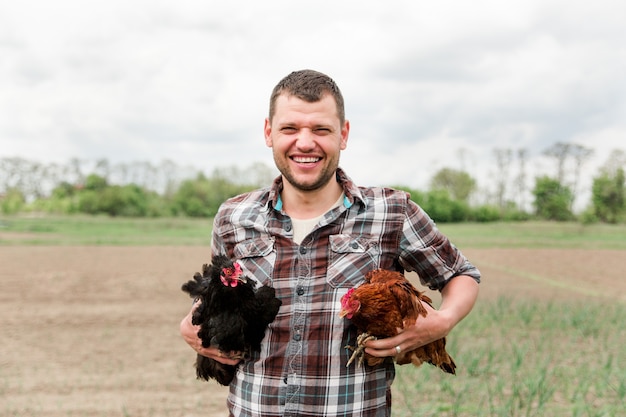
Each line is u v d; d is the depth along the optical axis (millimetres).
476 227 48594
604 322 11125
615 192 58688
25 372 7820
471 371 7395
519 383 7109
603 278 18438
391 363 2838
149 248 26344
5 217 53531
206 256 23156
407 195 2842
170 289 15062
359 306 2629
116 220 51906
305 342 2617
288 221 2803
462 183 77125
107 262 20391
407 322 2666
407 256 2846
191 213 61688
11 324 10805
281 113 2707
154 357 8648
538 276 18750
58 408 6438
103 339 9734
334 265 2703
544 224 55312
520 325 10758
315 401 2568
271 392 2621
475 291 2873
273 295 2695
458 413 6172
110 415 6250
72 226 43281
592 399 6676
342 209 2754
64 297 13719
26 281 15828
